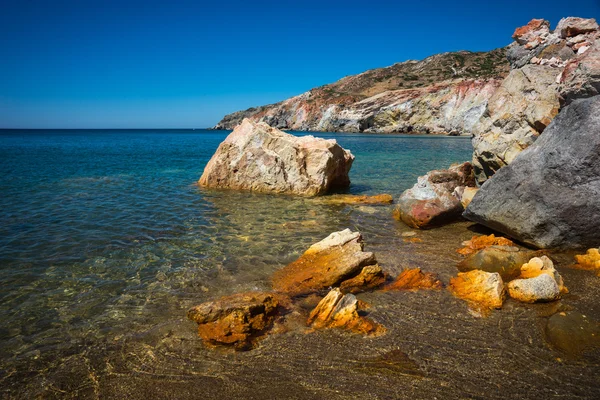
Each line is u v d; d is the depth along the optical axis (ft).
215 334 17.79
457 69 378.53
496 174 30.25
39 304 21.13
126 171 75.46
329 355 16.44
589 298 20.45
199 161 96.37
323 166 51.93
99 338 17.97
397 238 32.65
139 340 17.80
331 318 18.99
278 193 52.85
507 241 28.78
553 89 37.76
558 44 48.62
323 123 362.94
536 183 27.09
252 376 15.24
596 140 24.68
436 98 272.72
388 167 81.25
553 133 27.63
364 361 15.97
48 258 27.71
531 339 17.16
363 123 311.47
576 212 25.43
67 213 40.47
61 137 303.68
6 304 21.07
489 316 19.21
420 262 26.86
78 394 14.42
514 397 13.71
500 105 42.68
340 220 38.65
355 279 23.21
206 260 27.66
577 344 16.43
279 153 53.42
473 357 16.03
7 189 53.67
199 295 22.26
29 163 88.58
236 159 55.42
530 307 19.94
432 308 20.20
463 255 28.07
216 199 48.75
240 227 36.04
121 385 14.88
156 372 15.58
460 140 189.67
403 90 315.99
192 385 14.80
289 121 414.41
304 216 40.32
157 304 21.20
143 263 27.04
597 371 14.92
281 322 19.20
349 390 14.32
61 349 17.16
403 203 38.50
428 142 172.96
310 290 22.59
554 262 25.08
